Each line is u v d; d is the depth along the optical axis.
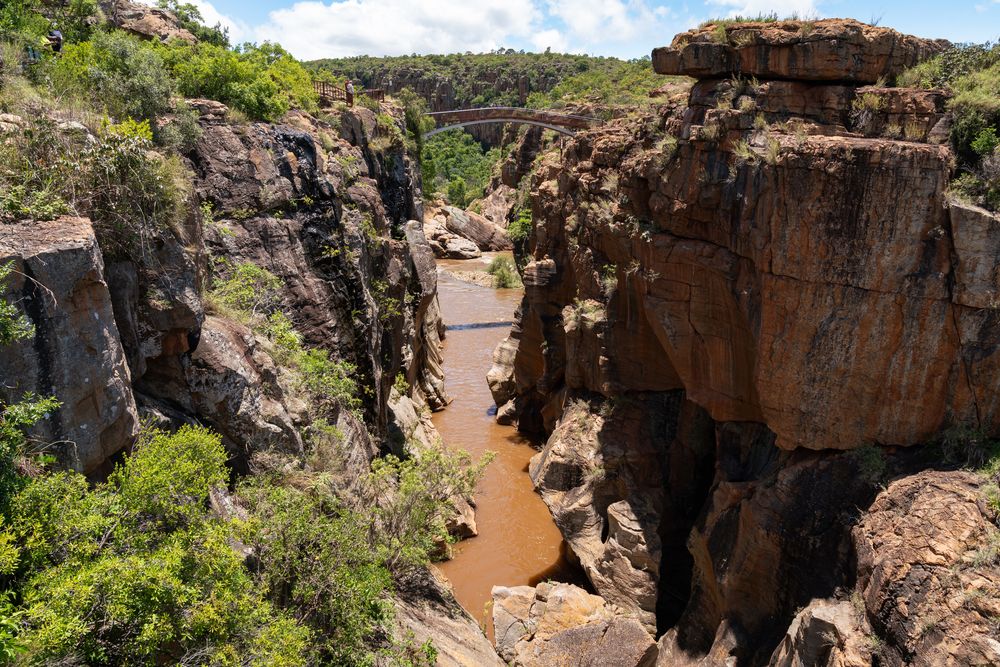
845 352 15.20
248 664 7.75
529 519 26.83
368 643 11.43
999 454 13.51
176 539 7.86
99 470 9.06
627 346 24.16
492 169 128.12
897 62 16.72
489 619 20.77
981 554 11.51
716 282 18.27
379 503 15.87
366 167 28.56
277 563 10.71
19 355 7.63
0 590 6.52
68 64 16.12
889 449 15.30
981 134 14.12
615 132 26.64
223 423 12.91
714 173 17.64
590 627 17.36
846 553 14.58
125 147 10.95
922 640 11.22
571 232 29.20
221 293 15.91
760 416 18.64
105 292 8.90
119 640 6.71
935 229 13.92
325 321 20.39
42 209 9.05
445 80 188.62
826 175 14.54
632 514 21.23
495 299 64.81
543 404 34.16
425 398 37.38
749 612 16.59
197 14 31.11
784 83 16.81
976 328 13.84
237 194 19.30
